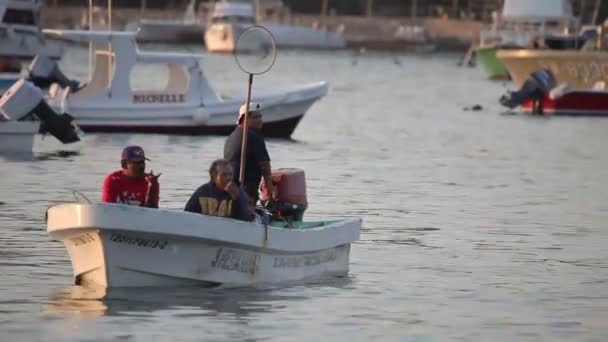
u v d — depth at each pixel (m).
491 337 48.41
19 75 147.00
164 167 100.94
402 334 48.47
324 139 132.50
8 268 58.28
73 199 81.94
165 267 52.31
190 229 51.56
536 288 57.41
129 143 118.44
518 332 49.25
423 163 111.38
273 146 122.69
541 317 51.72
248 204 54.53
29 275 56.66
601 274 60.94
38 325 47.97
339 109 182.00
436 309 52.72
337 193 89.00
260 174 57.12
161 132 124.94
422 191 91.44
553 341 48.03
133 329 47.59
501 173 104.94
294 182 58.31
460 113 178.62
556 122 162.75
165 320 48.88
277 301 52.72
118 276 52.06
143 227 50.78
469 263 63.09
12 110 110.12
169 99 125.06
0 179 91.94
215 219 52.19
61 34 122.06
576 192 93.06
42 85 143.38
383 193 89.62
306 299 53.41
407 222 76.12
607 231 74.56
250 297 53.09
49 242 65.19
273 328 48.50
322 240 57.56
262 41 56.72
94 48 125.81
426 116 172.12
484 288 57.09
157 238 51.41
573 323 50.78
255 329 48.22
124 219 50.59
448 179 99.50
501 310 52.84
